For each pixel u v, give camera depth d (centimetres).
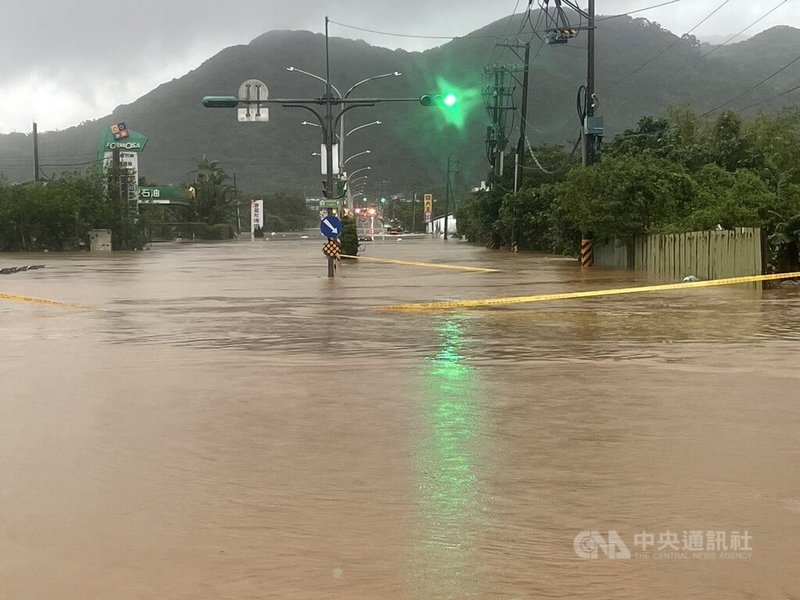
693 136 6359
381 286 2783
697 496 581
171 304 2161
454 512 556
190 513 557
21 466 667
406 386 1002
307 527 530
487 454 694
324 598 431
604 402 898
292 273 3591
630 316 1766
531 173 7531
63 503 578
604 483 613
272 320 1762
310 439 748
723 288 2488
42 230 7325
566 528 525
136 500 584
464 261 4731
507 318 1759
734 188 3291
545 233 6050
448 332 1531
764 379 1025
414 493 596
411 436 757
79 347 1364
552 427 786
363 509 563
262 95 3256
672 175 3697
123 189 7969
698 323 1620
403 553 488
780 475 627
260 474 643
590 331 1520
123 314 1911
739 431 762
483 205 7431
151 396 948
